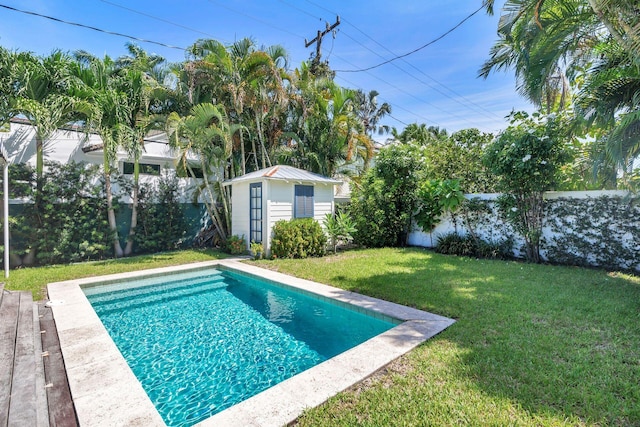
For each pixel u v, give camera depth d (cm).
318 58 1677
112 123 982
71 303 543
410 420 238
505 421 234
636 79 559
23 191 892
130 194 1136
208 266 907
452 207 1024
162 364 405
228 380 367
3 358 329
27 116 879
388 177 1188
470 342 367
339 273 745
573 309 468
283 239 987
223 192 1233
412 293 568
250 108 1228
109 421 244
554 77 884
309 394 273
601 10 553
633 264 714
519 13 633
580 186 846
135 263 927
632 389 268
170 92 1109
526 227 880
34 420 238
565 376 291
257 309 620
